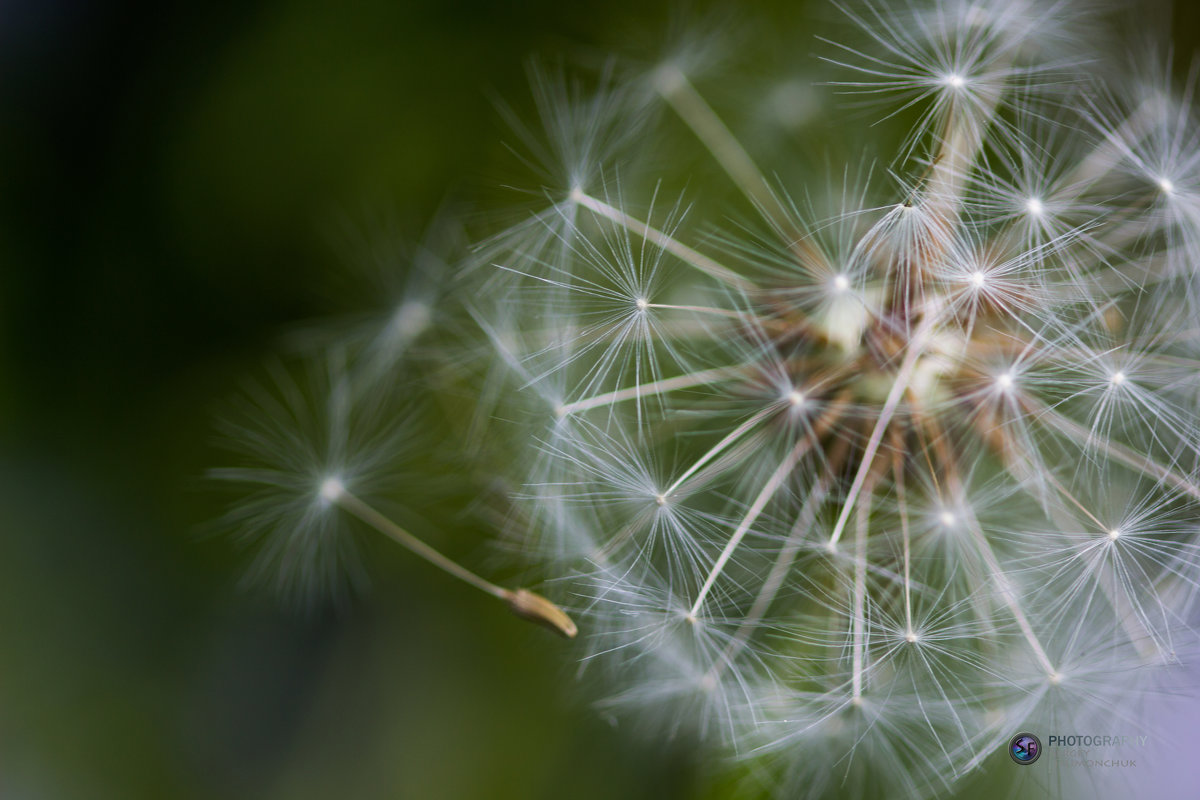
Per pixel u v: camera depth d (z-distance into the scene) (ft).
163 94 0.56
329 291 0.55
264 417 0.55
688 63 0.52
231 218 0.56
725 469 0.49
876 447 0.48
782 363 0.48
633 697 0.50
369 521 0.51
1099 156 0.49
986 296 0.48
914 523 0.49
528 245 0.50
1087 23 0.51
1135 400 0.48
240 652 0.55
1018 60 0.50
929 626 0.48
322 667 0.55
